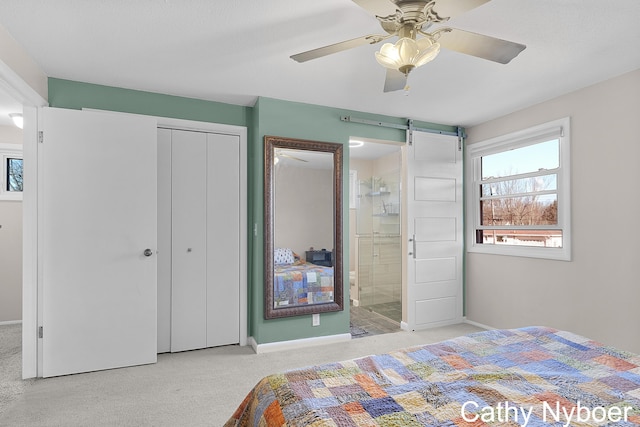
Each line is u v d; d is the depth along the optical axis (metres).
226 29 2.09
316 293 3.40
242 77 2.78
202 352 3.16
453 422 1.02
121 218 2.82
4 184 4.03
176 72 2.68
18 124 3.69
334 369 1.40
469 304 4.13
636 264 2.58
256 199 3.25
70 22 2.00
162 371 2.74
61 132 2.67
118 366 2.79
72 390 2.41
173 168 3.17
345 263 3.54
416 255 3.89
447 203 4.07
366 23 2.02
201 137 3.28
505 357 1.52
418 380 1.31
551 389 1.22
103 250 2.76
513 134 3.59
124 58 2.45
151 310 2.90
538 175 3.39
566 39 2.17
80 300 2.69
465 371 1.38
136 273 2.86
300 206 3.36
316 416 1.04
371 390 1.22
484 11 1.88
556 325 3.15
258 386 1.35
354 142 4.33
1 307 3.96
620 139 2.69
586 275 2.92
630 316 2.61
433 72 2.65
